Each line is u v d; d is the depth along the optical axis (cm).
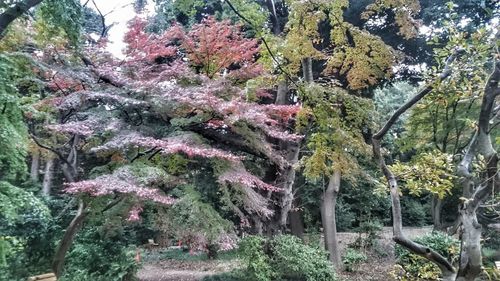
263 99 827
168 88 566
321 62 853
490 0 340
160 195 496
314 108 565
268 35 651
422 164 336
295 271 687
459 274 244
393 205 301
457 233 984
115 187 441
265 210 604
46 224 618
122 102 538
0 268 542
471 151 269
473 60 284
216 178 592
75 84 588
